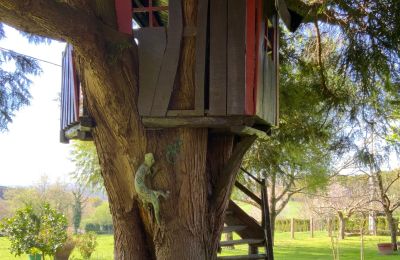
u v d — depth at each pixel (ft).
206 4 16.74
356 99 25.29
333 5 19.89
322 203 64.13
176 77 16.76
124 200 17.94
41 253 42.29
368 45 19.95
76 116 18.44
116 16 16.70
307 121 28.94
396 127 27.89
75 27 14.33
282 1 18.80
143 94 16.71
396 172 60.34
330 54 24.95
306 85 26.94
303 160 36.50
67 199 90.74
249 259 22.52
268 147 33.53
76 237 50.65
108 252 57.26
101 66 15.71
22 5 12.88
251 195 25.30
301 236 93.04
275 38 20.86
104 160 17.66
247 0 16.57
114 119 16.74
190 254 16.90
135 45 16.96
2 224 40.42
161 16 21.74
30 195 87.25
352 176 51.80
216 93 16.25
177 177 17.11
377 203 67.36
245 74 16.19
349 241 79.15
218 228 18.66
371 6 19.20
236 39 16.38
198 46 16.63
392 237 62.85
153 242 17.93
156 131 17.29
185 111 16.46
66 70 20.80
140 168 16.83
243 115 16.16
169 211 17.01
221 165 19.29
